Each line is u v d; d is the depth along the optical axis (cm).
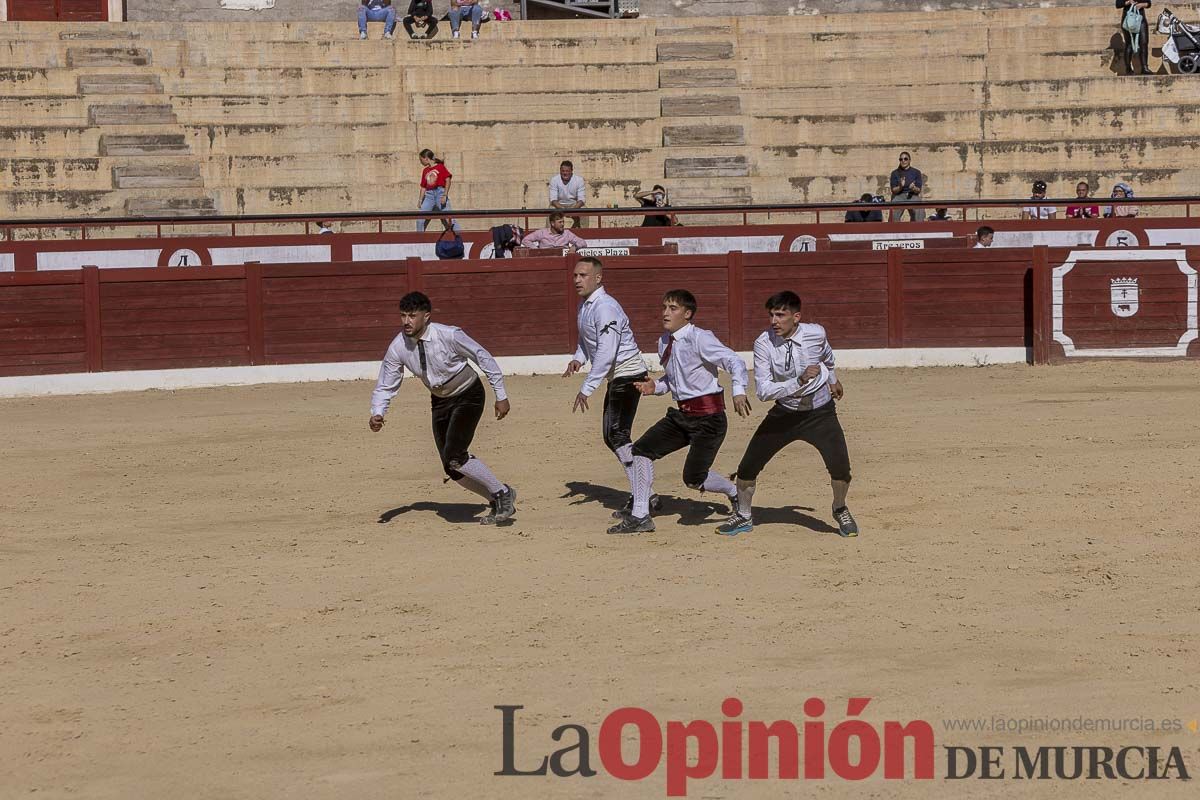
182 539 2714
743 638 1980
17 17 8750
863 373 5262
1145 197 6712
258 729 1673
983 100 8050
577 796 1464
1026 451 3394
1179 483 2966
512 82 8212
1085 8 8619
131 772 1555
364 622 2108
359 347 5400
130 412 4631
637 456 2628
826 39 8462
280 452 3712
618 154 7756
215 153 7656
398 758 1572
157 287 5269
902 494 2931
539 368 5441
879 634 1988
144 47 8181
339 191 7412
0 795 1498
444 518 2847
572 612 2127
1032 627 2011
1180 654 1878
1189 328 5284
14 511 3023
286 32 8531
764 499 2928
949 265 5416
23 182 7312
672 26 8600
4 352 5153
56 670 1917
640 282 5472
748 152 7769
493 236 5944
